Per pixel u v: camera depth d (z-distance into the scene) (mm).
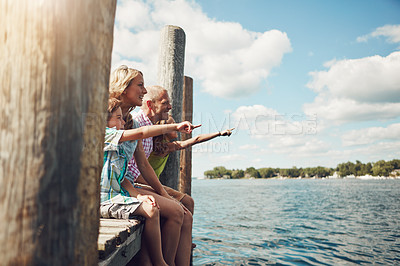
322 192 33375
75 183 971
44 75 908
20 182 883
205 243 6125
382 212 12703
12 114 894
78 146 979
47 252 900
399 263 4746
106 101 1105
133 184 2785
